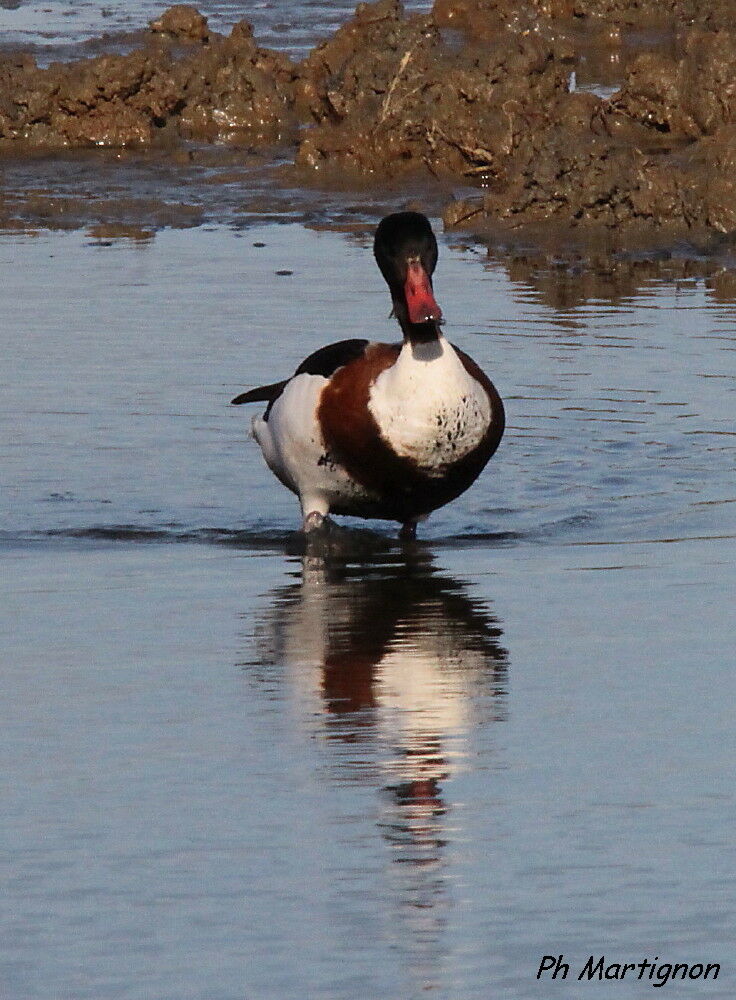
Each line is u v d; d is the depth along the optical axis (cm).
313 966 688
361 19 3066
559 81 2802
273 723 930
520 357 1759
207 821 810
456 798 832
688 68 2836
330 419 1232
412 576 1204
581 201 2430
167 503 1388
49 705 960
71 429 1559
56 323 1886
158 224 2444
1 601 1153
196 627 1096
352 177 2723
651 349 1780
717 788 837
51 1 4475
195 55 3109
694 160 2552
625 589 1155
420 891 741
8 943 709
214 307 1944
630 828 796
